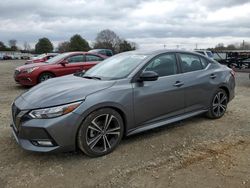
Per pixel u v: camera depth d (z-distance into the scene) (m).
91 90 4.07
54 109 3.71
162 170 3.70
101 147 4.14
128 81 4.41
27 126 3.74
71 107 3.79
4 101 8.10
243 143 4.61
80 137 3.88
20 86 11.56
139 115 4.49
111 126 4.25
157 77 4.44
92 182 3.44
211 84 5.62
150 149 4.36
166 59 5.04
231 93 6.17
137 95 4.41
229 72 6.16
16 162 3.94
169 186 3.32
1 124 5.62
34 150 3.75
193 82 5.26
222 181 3.42
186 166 3.81
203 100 5.52
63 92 3.99
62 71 11.07
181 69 5.20
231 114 6.36
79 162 3.93
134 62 4.80
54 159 4.02
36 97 3.99
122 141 4.66
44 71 10.76
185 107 5.19
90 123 3.95
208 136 4.94
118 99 4.18
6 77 15.70
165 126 5.42
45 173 3.65
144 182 3.42
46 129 3.66
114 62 5.17
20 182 3.44
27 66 10.98
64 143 3.77
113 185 3.37
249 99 8.21
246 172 3.63
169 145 4.52
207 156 4.11
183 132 5.12
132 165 3.84
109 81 4.37
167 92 4.80
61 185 3.38
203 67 5.66
